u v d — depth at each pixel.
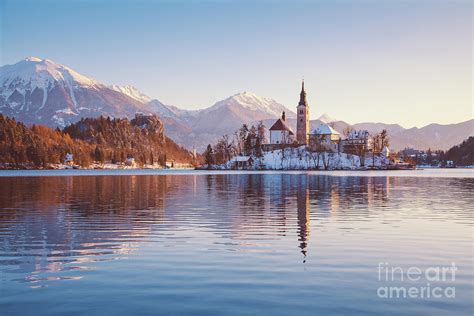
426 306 15.62
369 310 15.20
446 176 150.25
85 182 106.69
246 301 15.97
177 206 47.16
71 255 23.12
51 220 36.06
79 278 18.78
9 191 71.94
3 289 17.31
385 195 63.28
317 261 21.75
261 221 35.62
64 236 28.64
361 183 98.25
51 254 23.34
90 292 16.95
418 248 24.89
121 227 32.44
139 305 15.58
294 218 37.62
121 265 20.97
